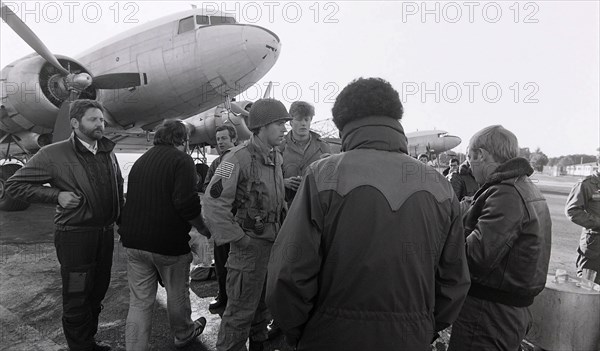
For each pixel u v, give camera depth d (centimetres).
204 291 402
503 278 170
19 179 228
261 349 271
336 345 119
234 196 228
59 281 421
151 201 234
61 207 235
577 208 335
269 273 130
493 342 175
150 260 240
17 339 288
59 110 758
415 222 118
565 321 222
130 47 881
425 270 122
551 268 508
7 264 477
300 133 315
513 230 163
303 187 129
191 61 837
